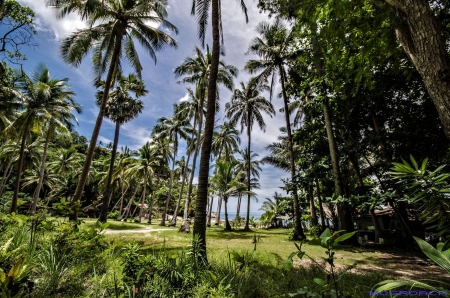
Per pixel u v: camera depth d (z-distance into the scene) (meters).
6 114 18.02
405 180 1.92
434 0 4.17
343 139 12.82
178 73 17.91
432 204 1.72
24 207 29.14
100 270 3.45
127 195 44.59
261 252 7.17
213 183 23.98
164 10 11.53
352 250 8.74
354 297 2.83
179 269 3.09
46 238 4.32
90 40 10.27
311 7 4.14
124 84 18.75
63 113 19.91
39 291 2.65
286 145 21.41
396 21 3.19
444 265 1.36
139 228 17.42
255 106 21.66
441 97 2.62
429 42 2.72
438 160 8.30
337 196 10.02
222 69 18.42
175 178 49.62
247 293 3.29
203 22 7.01
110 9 10.39
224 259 5.04
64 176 36.12
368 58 4.66
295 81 14.29
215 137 28.03
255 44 14.42
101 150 48.84
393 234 11.42
